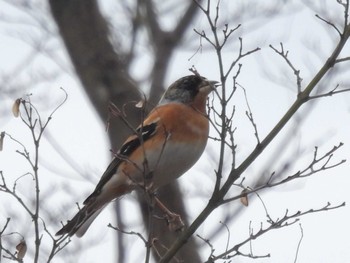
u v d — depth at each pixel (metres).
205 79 10.57
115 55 13.93
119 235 11.13
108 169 11.59
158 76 14.34
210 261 8.73
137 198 12.53
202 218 8.97
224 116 8.84
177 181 13.17
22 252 9.13
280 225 8.86
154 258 12.46
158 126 11.45
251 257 8.80
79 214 10.65
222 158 8.95
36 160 8.76
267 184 9.02
